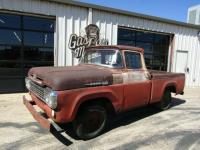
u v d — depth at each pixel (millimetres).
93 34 9664
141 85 5227
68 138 4359
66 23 8938
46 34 8891
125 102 4855
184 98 9219
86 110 4133
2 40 8141
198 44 14086
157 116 6145
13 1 7707
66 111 3738
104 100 4484
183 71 13680
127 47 5008
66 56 9156
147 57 12359
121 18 10547
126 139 4434
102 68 4789
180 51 13320
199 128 5254
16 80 8609
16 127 4852
